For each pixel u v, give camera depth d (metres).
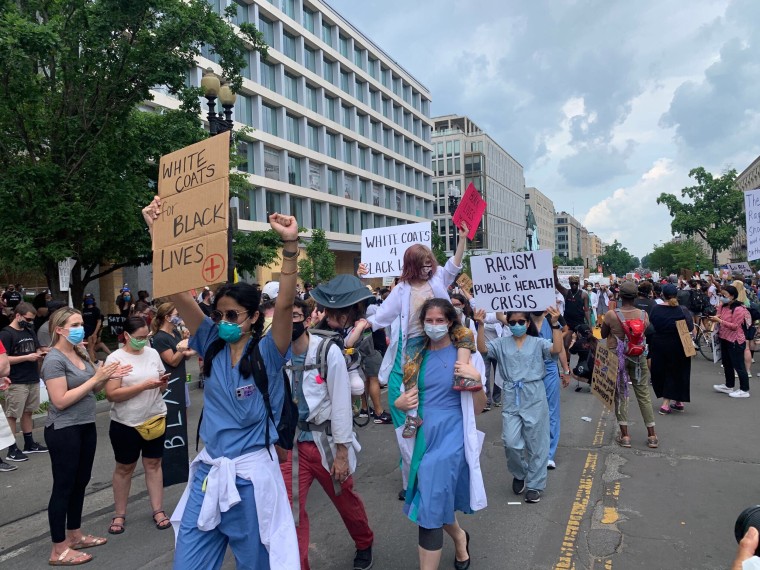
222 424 2.65
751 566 1.71
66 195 11.92
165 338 5.14
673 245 73.50
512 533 4.38
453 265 4.94
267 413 2.72
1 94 10.70
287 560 2.58
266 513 2.59
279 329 2.71
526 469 5.13
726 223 52.78
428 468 3.35
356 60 47.66
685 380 8.05
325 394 3.58
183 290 2.78
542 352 5.13
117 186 12.10
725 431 7.09
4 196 10.80
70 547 4.41
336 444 3.54
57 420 4.22
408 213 57.25
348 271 47.22
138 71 11.76
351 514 3.77
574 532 4.35
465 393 3.49
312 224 39.72
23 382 7.35
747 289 16.62
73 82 11.68
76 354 4.43
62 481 4.21
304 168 38.72
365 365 7.87
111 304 25.62
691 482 5.34
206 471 2.66
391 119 53.72
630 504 4.87
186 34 11.94
